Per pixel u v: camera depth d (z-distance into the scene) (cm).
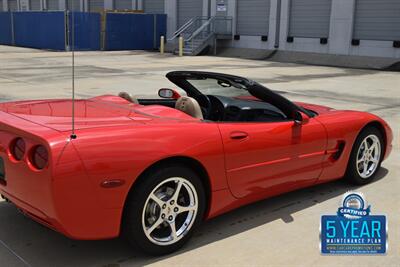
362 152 484
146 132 312
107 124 317
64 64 2070
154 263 322
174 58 2673
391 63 2291
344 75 1848
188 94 466
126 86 1334
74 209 286
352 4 2484
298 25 2775
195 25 3341
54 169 276
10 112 350
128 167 296
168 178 318
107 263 322
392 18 2352
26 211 313
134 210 307
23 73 1638
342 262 331
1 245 343
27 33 3372
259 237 366
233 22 3122
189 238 343
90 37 3139
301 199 450
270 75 1777
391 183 502
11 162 305
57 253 334
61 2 4434
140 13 3344
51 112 350
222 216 405
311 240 363
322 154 431
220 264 323
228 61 2522
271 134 381
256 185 379
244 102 441
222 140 345
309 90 1336
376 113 951
